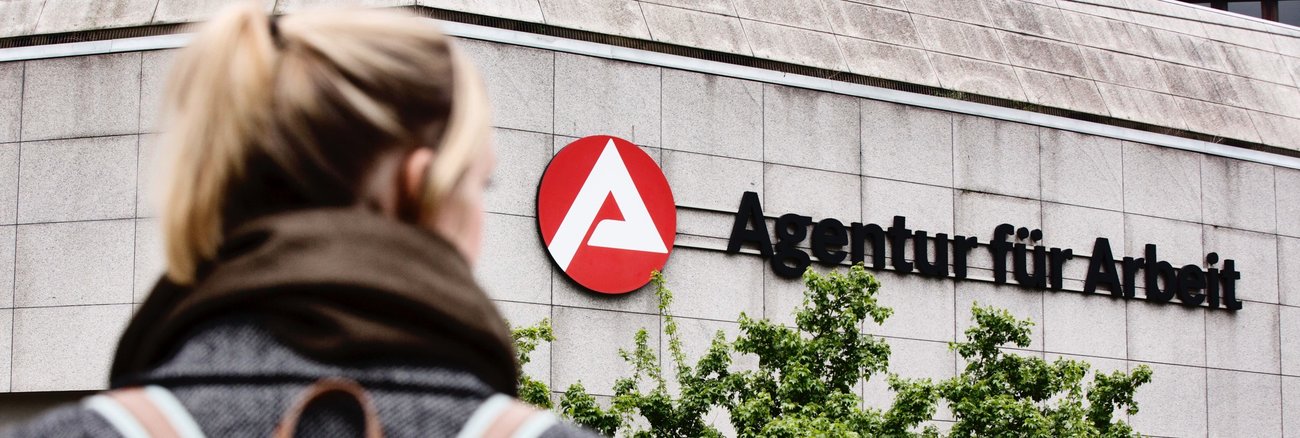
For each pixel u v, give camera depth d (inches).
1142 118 930.1
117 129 762.2
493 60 743.7
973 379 688.4
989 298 861.8
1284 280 963.3
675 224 774.5
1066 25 944.3
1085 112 909.2
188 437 43.2
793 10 845.2
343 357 44.2
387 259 45.5
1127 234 911.7
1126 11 978.7
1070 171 898.1
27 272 759.7
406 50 47.7
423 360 45.4
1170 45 979.9
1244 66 1002.7
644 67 779.4
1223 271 941.8
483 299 47.8
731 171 794.8
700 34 802.2
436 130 48.2
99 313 748.6
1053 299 881.5
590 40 768.9
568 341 742.5
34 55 777.6
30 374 752.3
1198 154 944.9
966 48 892.0
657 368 665.6
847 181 827.4
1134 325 906.1
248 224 46.6
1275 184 970.1
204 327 45.3
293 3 721.0
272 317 44.7
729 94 800.9
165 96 48.2
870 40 860.0
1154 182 925.8
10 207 766.5
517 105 746.2
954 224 856.3
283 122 46.3
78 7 787.4
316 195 47.1
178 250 46.6
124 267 749.3
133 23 770.8
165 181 47.1
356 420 43.5
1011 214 874.8
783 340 637.3
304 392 43.8
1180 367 917.8
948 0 907.4
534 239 741.9
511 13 752.3
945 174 857.5
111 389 45.9
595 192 754.2
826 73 830.5
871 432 633.0
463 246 50.1
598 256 751.7
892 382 653.9
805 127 819.4
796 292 802.8
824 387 632.4
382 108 46.8
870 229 828.0
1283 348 955.3
